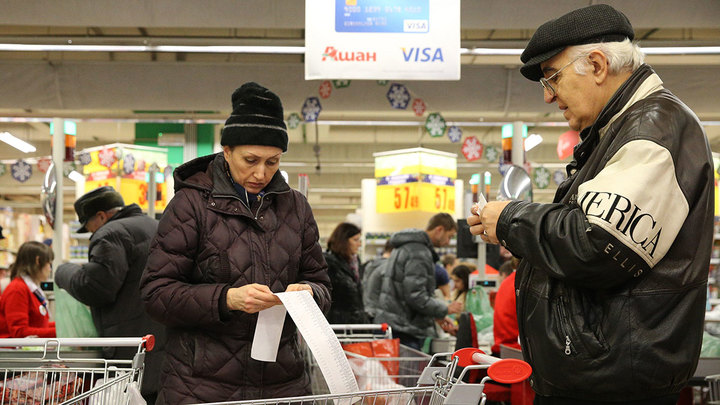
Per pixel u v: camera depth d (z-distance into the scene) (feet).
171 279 7.19
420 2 17.80
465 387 4.92
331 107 37.09
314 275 8.07
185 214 7.34
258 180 7.46
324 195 86.07
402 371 11.27
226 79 36.50
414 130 57.26
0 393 7.71
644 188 5.16
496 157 33.14
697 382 11.85
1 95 35.91
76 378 7.39
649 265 5.23
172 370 7.25
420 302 17.85
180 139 46.52
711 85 35.94
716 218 35.27
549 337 5.66
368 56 17.70
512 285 15.01
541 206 5.71
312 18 17.66
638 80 5.88
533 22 25.99
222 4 26.35
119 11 26.40
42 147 59.52
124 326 13.83
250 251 7.39
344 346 11.30
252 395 7.25
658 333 5.31
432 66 17.76
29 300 17.92
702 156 5.47
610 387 5.35
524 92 36.88
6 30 34.35
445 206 35.81
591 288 5.52
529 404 13.25
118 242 13.60
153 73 36.37
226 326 7.17
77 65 36.27
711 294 33.88
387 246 24.73
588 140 6.08
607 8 6.06
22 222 46.24
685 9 25.88
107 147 36.63
